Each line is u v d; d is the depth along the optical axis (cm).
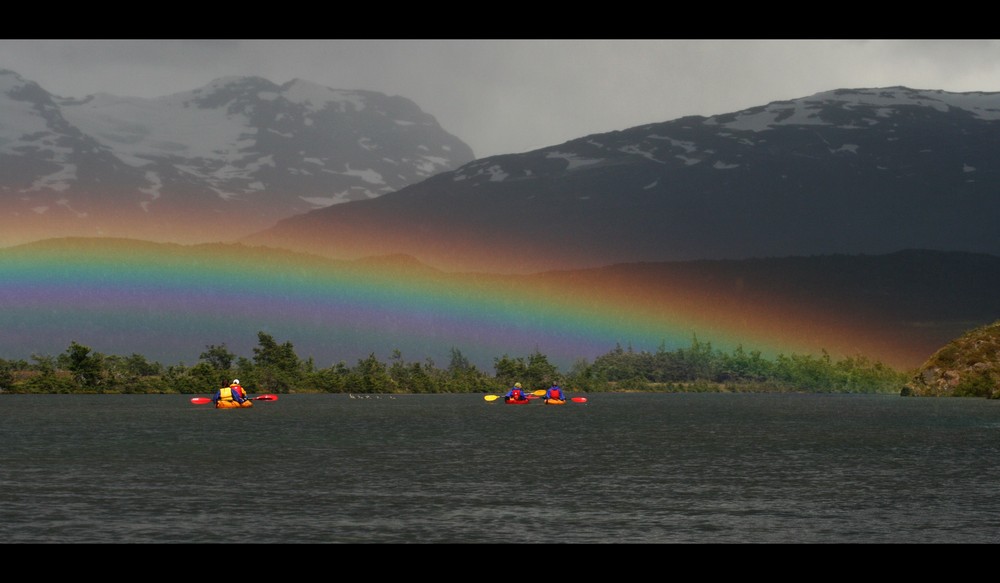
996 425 19025
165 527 7012
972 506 7931
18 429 16438
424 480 9419
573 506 7875
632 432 16662
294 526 7056
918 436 15788
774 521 7294
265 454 11969
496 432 16388
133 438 14488
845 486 9088
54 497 8256
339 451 12444
